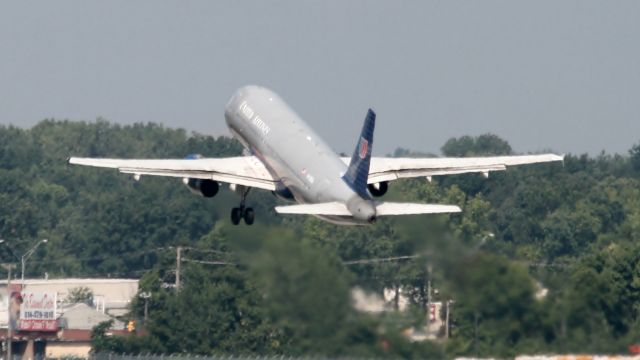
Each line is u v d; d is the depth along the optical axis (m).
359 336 151.50
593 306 146.12
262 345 162.00
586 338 144.38
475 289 147.88
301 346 153.00
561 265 171.12
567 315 145.62
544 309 145.88
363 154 158.25
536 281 148.62
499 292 146.75
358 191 159.12
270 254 163.88
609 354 143.62
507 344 144.62
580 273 149.50
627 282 151.62
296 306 156.75
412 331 149.12
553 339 145.00
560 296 146.50
